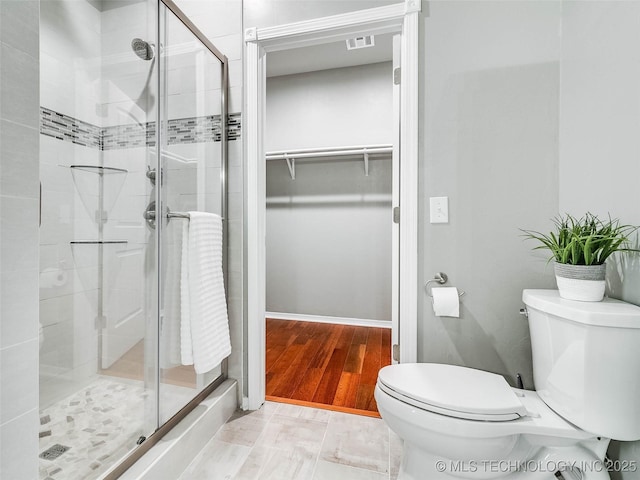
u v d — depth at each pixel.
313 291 3.25
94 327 1.33
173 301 1.36
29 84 0.74
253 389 1.65
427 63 1.41
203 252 1.41
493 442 0.92
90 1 1.46
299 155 3.02
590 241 0.97
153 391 1.24
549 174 1.29
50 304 1.34
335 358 2.32
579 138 1.16
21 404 0.71
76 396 1.31
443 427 0.93
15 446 0.70
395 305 1.54
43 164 1.37
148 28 1.40
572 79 1.20
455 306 1.30
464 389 1.04
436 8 1.40
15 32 0.71
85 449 1.10
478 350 1.38
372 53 2.88
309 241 3.25
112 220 1.40
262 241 1.70
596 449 0.95
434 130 1.41
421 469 1.06
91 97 1.46
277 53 2.87
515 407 0.94
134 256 1.35
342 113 3.12
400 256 1.50
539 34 1.30
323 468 1.23
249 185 1.65
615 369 0.86
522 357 1.33
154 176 1.35
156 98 1.37
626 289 0.98
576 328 0.91
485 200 1.36
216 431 1.45
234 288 1.68
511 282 1.34
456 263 1.39
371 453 1.32
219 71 1.64
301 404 1.70
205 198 1.58
